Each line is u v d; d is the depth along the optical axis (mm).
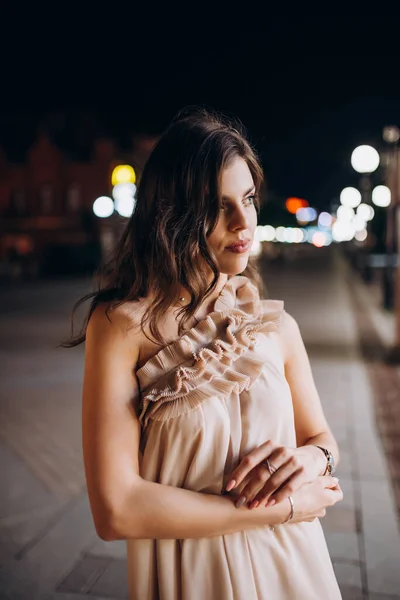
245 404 1178
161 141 1229
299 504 1159
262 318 1290
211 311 1264
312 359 8344
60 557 3133
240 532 1160
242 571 1130
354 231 33688
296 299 16344
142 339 1175
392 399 6246
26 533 3408
